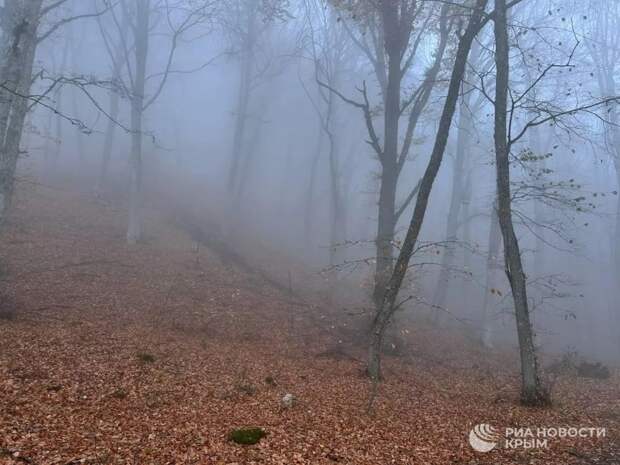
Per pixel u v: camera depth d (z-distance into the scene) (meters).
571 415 9.20
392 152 14.86
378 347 11.30
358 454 6.68
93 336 10.69
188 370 9.69
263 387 9.38
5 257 15.05
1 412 6.37
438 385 11.54
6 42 12.51
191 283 16.95
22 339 9.48
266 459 6.14
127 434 6.40
